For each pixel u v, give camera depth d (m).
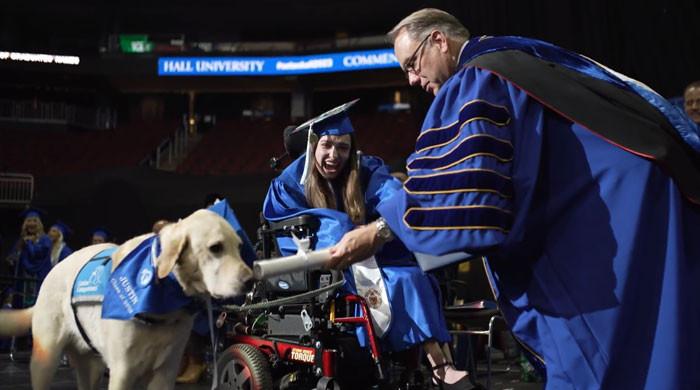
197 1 21.69
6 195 15.09
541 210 1.50
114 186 14.86
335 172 3.11
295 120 20.70
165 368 2.59
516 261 1.56
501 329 3.90
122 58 21.02
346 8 22.02
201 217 2.39
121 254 2.66
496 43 1.63
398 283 2.75
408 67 1.85
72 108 21.16
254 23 23.52
